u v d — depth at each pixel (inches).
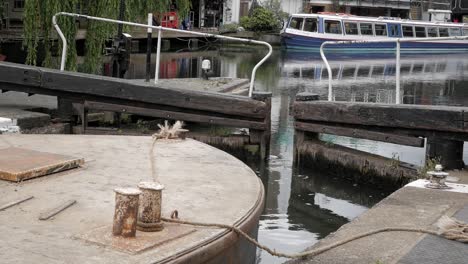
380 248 161.6
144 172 183.6
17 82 363.6
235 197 163.8
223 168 194.1
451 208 200.1
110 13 525.3
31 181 164.4
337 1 2412.6
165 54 1416.1
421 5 2519.7
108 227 130.9
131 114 396.2
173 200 157.4
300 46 1699.1
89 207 147.3
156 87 365.1
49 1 510.0
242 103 366.3
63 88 364.5
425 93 779.4
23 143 215.0
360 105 328.5
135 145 220.1
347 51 1663.4
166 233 129.3
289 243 240.1
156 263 116.0
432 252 157.9
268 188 327.3
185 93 366.0
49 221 136.4
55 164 173.6
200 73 908.6
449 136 293.0
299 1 2342.5
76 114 384.2
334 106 340.8
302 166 362.6
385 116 318.3
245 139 374.3
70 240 124.8
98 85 364.2
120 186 166.6
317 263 152.0
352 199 312.8
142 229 128.6
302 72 1051.3
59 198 152.7
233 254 141.6
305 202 304.5
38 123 354.3
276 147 418.0
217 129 415.8
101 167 186.7
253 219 151.9
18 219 136.9
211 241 129.7
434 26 1759.4
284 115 542.9
